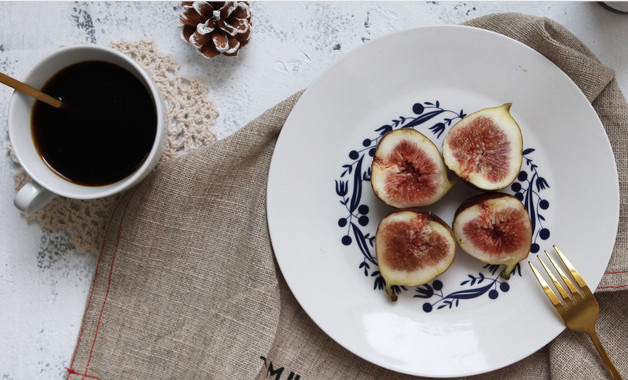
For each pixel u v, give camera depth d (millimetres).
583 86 543
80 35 569
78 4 568
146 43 560
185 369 547
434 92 553
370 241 551
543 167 550
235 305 547
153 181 548
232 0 534
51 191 486
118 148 506
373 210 552
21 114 486
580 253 540
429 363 538
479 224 530
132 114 503
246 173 555
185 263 554
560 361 542
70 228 555
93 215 555
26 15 567
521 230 530
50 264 562
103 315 551
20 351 561
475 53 542
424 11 568
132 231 552
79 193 490
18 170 560
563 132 543
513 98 548
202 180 549
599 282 537
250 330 543
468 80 550
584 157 540
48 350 562
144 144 504
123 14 569
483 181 529
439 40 540
